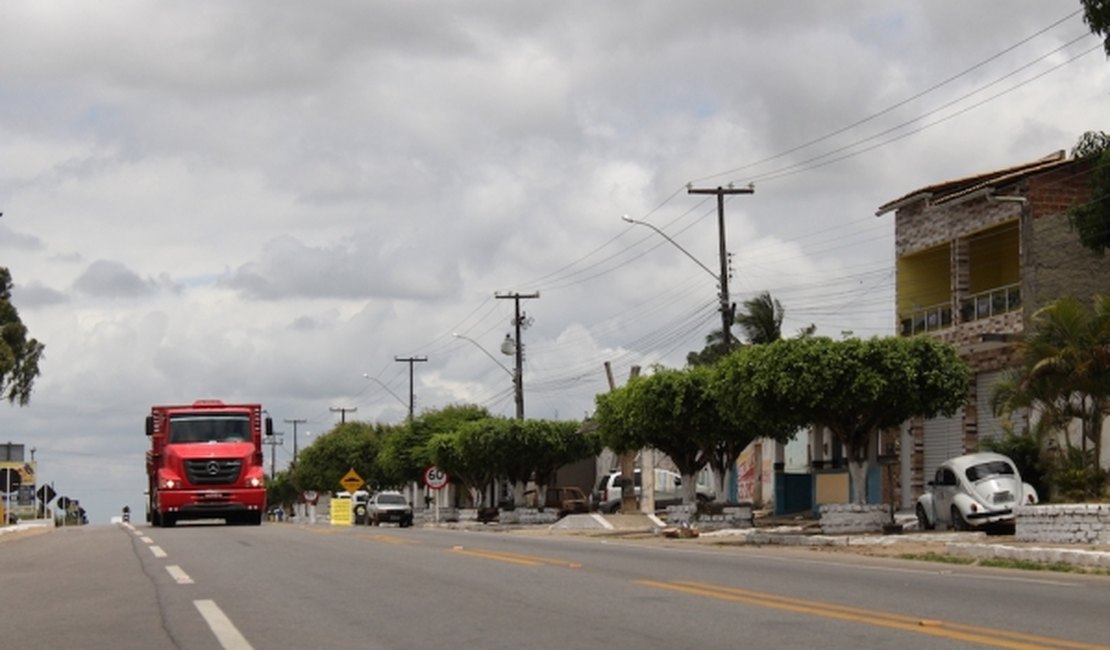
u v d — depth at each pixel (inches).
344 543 1092.5
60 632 494.9
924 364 1312.7
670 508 1749.5
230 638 464.4
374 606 562.3
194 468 1635.1
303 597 604.1
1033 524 1075.3
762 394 1332.4
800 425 1381.6
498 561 846.5
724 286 1744.6
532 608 548.7
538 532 1923.0
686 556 941.2
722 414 1528.1
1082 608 552.1
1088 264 1510.8
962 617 512.1
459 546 1066.1
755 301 2306.8
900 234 1776.6
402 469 3287.4
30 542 1284.4
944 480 1306.6
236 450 1651.1
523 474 2564.0
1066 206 1518.2
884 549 1105.4
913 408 1306.6
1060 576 778.8
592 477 3304.6
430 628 486.3
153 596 618.8
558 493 2783.0
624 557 911.0
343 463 4237.2
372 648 435.8
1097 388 1209.4
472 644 441.7
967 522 1254.3
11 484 2257.6
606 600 579.8
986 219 1598.2
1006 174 1659.7
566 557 900.0
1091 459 1245.7
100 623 519.2
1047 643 431.5
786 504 2075.5
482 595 606.5
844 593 615.2
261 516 1676.9
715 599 581.3
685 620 501.0
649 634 461.1
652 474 2317.9
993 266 1665.8
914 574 759.7
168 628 497.4
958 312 1647.4
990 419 1603.1
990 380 1611.7
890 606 553.6
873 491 1851.6
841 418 1336.1
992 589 649.6
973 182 1675.7
